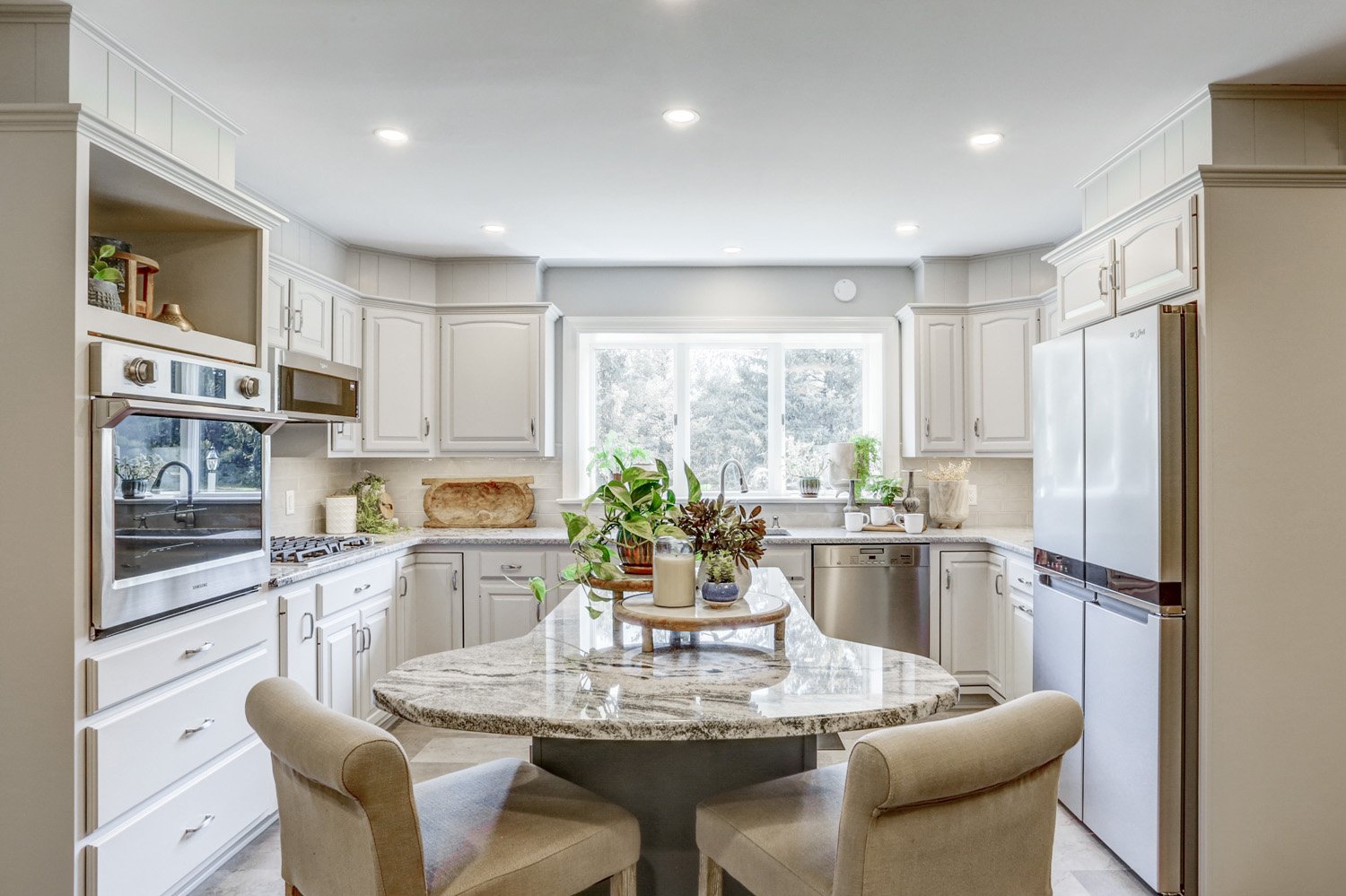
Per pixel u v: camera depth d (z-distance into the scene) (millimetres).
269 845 2572
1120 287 2582
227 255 2547
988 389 4352
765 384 4969
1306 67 2334
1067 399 2740
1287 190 2201
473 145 2916
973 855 1175
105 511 1873
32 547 1836
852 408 4965
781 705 1351
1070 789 2744
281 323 3371
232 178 2635
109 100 2090
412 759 3363
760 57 2291
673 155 3018
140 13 2029
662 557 1736
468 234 4059
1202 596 2197
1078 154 3012
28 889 1821
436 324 4406
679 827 1688
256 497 2523
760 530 1801
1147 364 2258
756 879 1339
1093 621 2561
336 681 3146
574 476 4715
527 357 4406
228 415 2320
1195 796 2223
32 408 1838
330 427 3812
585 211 3680
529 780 1577
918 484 4703
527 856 1297
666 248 4344
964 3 2010
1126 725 2375
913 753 1079
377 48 2227
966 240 4188
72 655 1823
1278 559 2191
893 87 2469
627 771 1690
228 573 2357
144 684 2020
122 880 1940
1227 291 2188
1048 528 2889
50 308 1837
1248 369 2193
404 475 4680
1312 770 2193
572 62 2312
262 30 2123
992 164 3113
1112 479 2453
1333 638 2197
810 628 1987
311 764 1144
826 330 4723
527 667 1601
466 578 4145
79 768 1826
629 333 4766
